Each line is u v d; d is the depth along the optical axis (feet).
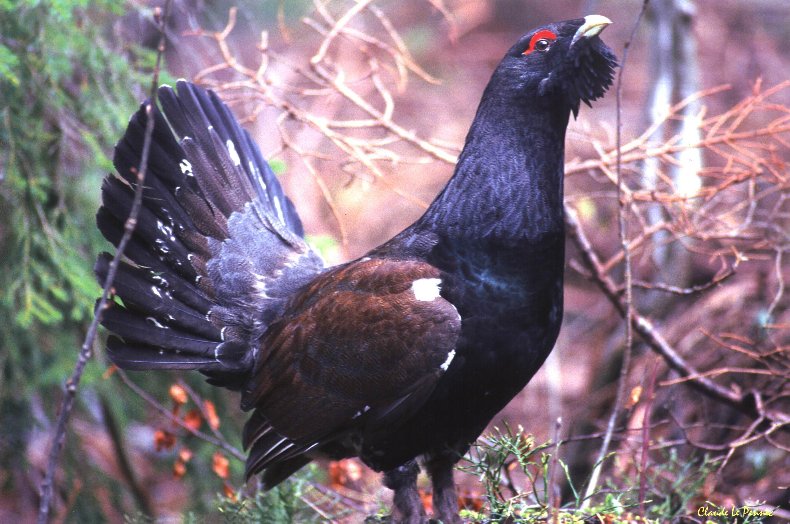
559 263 27.35
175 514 43.39
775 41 66.54
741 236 34.71
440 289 26.76
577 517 25.70
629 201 34.81
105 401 41.65
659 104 45.01
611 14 74.08
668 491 30.99
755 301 40.83
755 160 36.09
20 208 34.45
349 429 28.07
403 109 67.26
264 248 31.68
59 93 34.78
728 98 59.31
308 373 28.14
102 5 34.22
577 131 36.52
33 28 34.12
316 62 36.24
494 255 26.71
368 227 59.93
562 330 56.08
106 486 41.52
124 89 35.68
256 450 29.32
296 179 57.31
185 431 39.37
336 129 61.36
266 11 67.62
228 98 39.55
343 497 33.04
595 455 41.01
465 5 76.07
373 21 73.20
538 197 27.02
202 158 31.73
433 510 28.32
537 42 27.22
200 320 30.50
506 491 35.50
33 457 43.32
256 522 29.14
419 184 62.18
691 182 39.88
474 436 28.02
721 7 67.00
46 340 38.45
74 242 36.04
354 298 27.55
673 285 42.24
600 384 43.57
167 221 30.66
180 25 46.68
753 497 34.58
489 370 26.76
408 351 26.63
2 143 34.40
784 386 34.96
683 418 38.93
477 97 70.38
